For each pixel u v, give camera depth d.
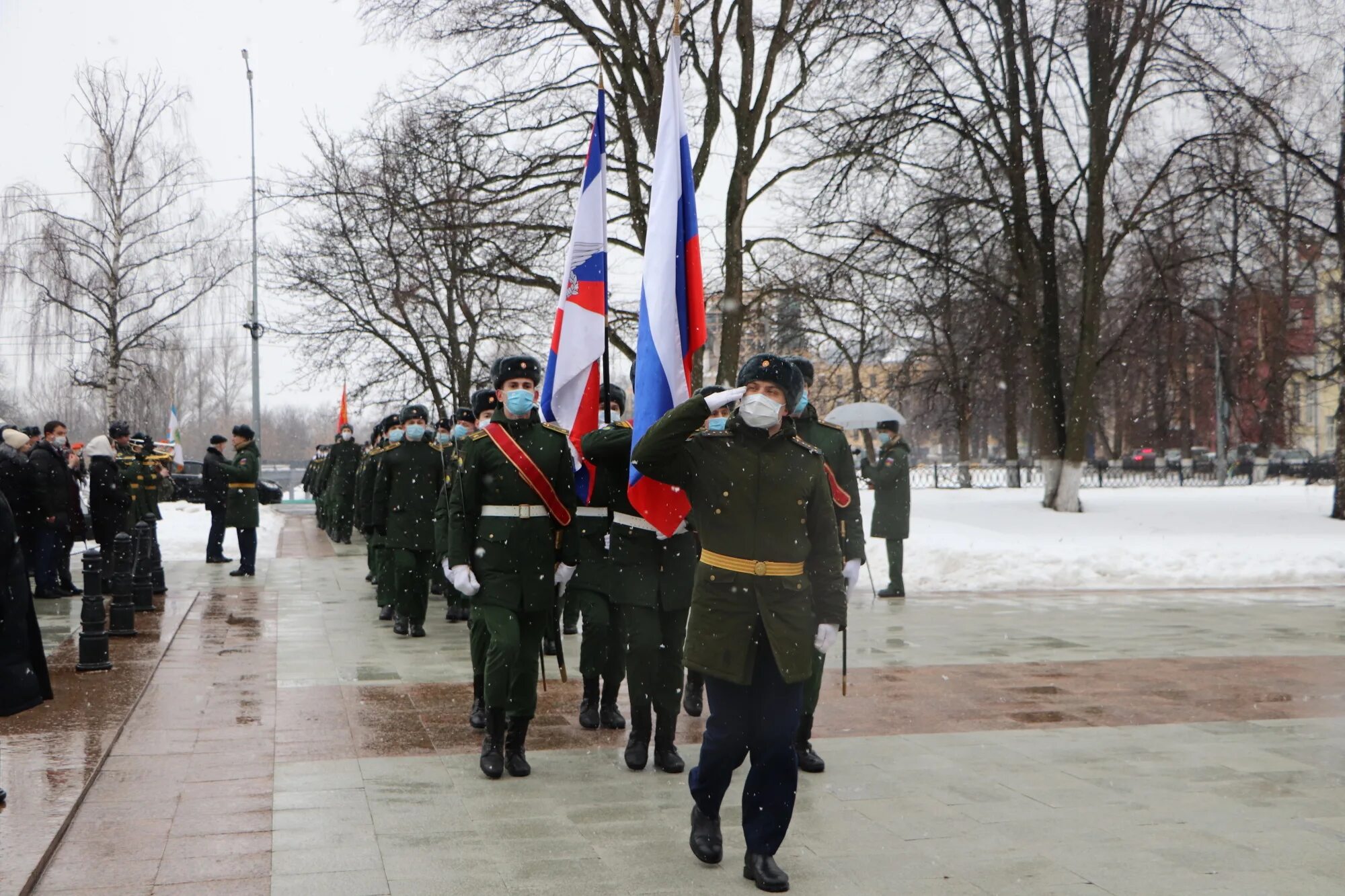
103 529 14.31
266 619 11.72
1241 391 37.22
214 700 7.57
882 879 4.38
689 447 4.58
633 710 6.09
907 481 14.01
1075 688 8.22
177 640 10.22
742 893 4.23
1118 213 23.98
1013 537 19.62
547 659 9.61
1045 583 15.53
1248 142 21.23
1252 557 16.55
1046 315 25.09
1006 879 4.36
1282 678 8.66
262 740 6.50
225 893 4.18
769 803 4.34
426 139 21.03
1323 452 64.69
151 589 12.11
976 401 39.28
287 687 8.06
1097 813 5.20
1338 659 9.55
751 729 4.42
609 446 6.04
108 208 35.94
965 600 13.83
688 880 4.38
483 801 5.40
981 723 7.10
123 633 10.21
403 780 5.72
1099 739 6.64
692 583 6.11
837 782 5.73
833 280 21.98
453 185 20.73
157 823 4.99
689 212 6.31
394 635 10.66
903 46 21.88
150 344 37.88
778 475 4.50
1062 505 24.34
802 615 4.39
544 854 4.65
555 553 6.03
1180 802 5.38
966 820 5.11
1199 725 7.04
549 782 5.75
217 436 18.53
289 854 4.62
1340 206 22.33
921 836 4.89
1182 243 23.89
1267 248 23.52
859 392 30.88
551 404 6.75
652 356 5.95
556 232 20.42
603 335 6.88
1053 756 6.27
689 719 7.29
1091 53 24.03
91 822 4.99
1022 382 34.41
